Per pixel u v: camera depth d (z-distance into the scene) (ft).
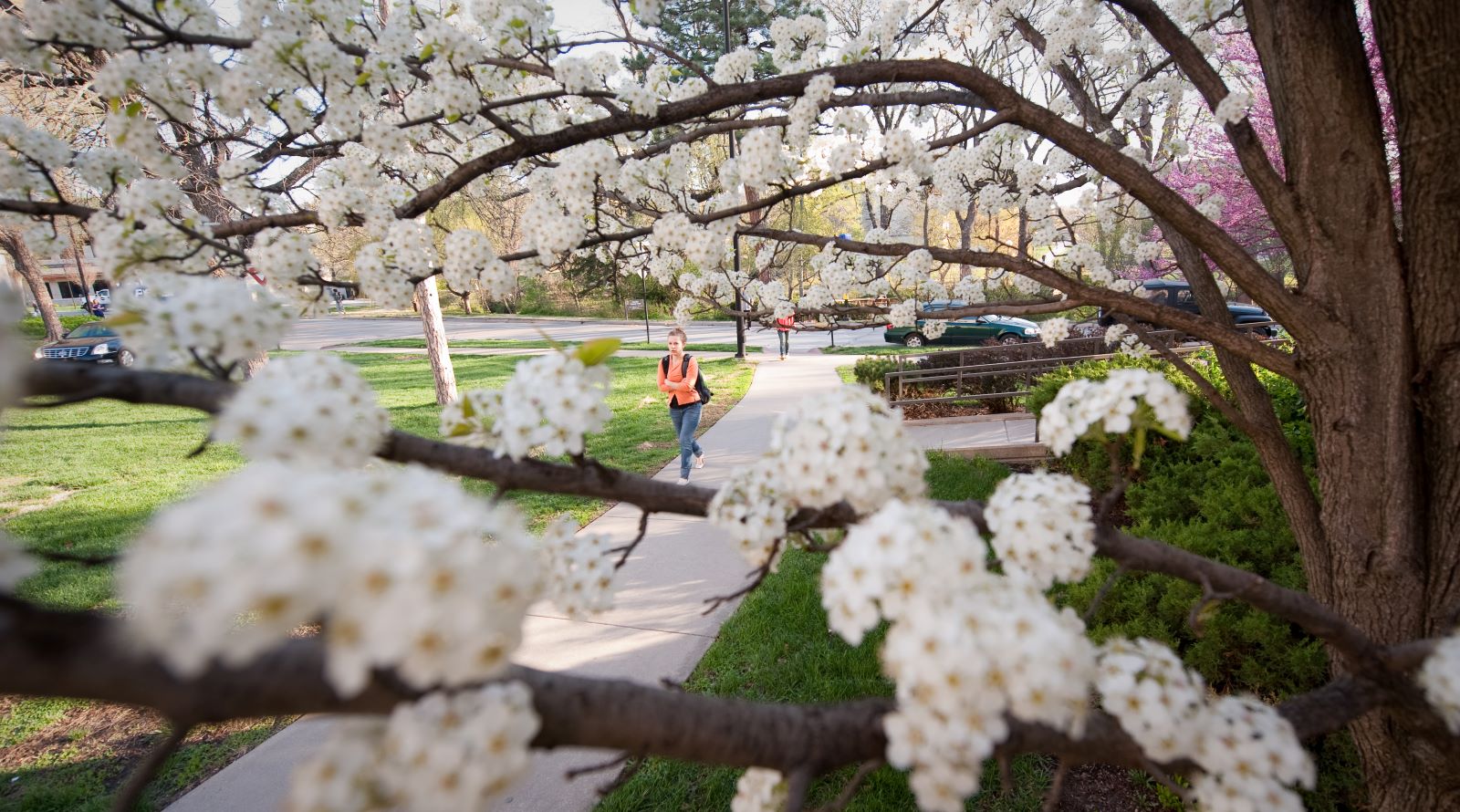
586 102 9.04
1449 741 3.78
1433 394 5.72
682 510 3.96
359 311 142.61
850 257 11.55
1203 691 3.13
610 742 2.42
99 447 31.45
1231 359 7.39
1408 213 5.63
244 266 5.57
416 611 1.52
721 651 12.95
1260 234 35.45
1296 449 13.99
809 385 41.86
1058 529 3.47
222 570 1.37
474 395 3.59
